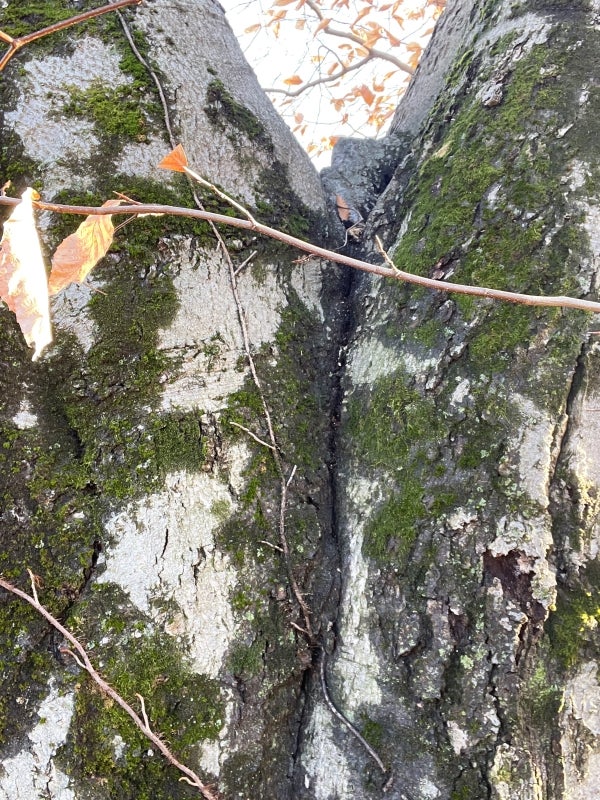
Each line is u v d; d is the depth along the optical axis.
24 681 0.48
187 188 0.56
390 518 0.52
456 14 0.73
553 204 0.52
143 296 0.54
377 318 0.60
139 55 0.56
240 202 0.58
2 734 0.47
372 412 0.56
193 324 0.54
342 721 0.51
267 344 0.57
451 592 0.48
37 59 0.55
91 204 0.53
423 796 0.47
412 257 0.57
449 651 0.48
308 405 0.58
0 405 0.51
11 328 0.52
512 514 0.48
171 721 0.47
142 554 0.49
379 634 0.51
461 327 0.53
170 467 0.51
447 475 0.50
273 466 0.54
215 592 0.50
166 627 0.49
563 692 0.47
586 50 0.55
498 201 0.54
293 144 0.66
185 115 0.57
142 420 0.52
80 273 0.39
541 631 0.47
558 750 0.46
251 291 0.58
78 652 0.47
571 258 0.50
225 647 0.49
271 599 0.52
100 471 0.51
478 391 0.51
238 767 0.48
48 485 0.50
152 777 0.47
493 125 0.56
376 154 0.75
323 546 0.55
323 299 0.64
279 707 0.51
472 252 0.54
